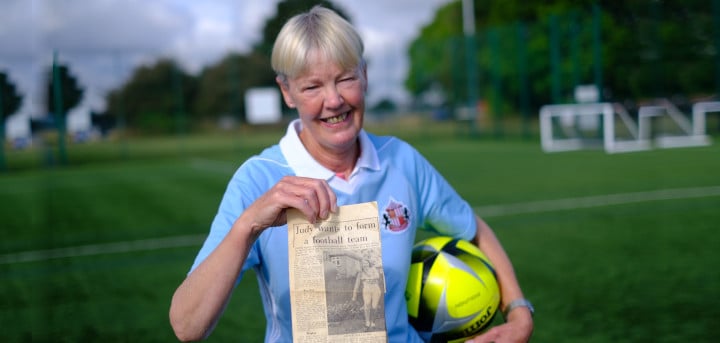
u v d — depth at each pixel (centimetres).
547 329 362
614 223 665
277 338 185
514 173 1198
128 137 2183
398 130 2580
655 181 968
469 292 198
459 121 2391
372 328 145
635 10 1823
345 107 167
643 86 1848
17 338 396
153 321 417
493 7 3244
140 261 609
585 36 1752
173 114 2295
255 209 146
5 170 1964
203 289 145
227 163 1878
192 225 805
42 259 645
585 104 1719
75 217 941
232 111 2436
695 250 533
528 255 544
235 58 2434
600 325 365
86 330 405
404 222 185
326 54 161
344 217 146
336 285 145
